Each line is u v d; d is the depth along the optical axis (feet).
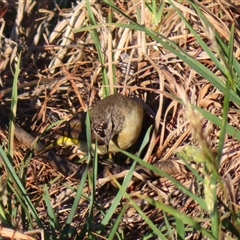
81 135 34.99
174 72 34.06
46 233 24.61
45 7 43.27
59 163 33.01
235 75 28.04
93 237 24.47
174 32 35.81
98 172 33.42
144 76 35.60
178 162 30.07
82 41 39.68
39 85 38.27
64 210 29.68
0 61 40.04
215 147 30.09
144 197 21.97
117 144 34.60
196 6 29.86
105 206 29.27
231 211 21.36
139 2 37.11
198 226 20.89
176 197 29.22
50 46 39.93
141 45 35.63
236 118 30.89
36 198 31.24
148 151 32.71
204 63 33.42
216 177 19.07
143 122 35.01
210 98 31.96
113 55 36.68
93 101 36.76
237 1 35.60
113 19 38.17
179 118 32.63
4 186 22.20
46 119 36.91
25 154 33.47
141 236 26.94
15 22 42.04
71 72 38.93
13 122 27.86
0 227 22.65
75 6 41.93
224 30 32.30
